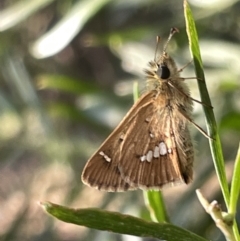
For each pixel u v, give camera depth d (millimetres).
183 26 169
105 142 109
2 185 306
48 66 238
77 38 273
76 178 192
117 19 221
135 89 103
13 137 183
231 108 147
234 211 85
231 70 153
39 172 224
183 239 84
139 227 83
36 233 198
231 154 155
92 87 165
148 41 185
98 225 82
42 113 175
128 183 111
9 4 227
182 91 112
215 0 145
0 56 185
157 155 112
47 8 232
